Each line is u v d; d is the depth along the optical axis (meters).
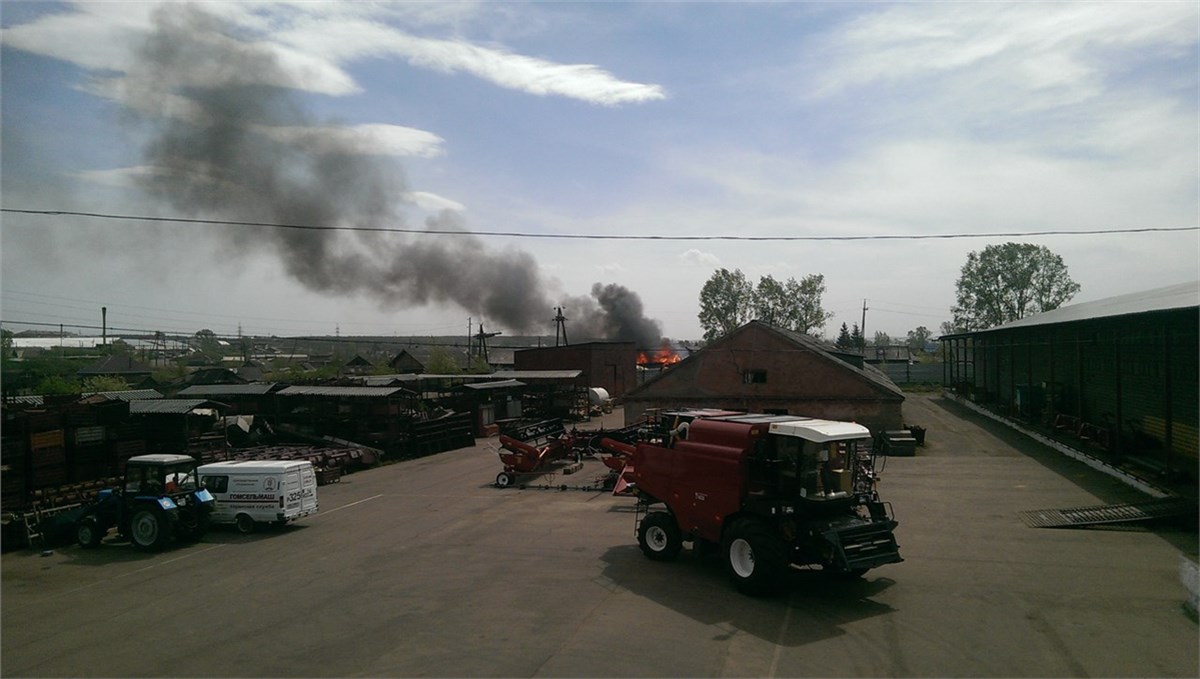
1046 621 11.55
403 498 26.23
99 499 19.78
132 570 17.00
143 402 29.31
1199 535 16.39
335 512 24.00
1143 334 25.62
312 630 12.09
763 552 12.89
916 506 21.03
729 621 11.90
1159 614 11.72
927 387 66.31
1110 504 19.81
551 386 55.06
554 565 15.74
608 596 13.38
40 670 10.73
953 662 10.03
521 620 12.17
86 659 11.12
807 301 85.19
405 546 18.30
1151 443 25.56
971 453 30.88
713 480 14.25
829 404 34.66
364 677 9.95
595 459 34.03
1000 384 45.34
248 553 18.36
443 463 36.25
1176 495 19.11
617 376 70.44
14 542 19.42
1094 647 10.43
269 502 20.81
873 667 9.92
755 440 13.77
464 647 10.98
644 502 16.41
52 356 74.88
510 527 20.11
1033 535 17.25
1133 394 27.31
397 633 11.74
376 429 37.91
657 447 15.70
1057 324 29.11
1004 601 12.59
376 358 102.19
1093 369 31.98
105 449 24.23
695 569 15.12
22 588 15.61
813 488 13.05
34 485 21.52
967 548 16.25
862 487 14.20
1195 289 25.48
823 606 12.59
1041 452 30.16
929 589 13.39
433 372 67.06
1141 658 10.00
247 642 11.62
